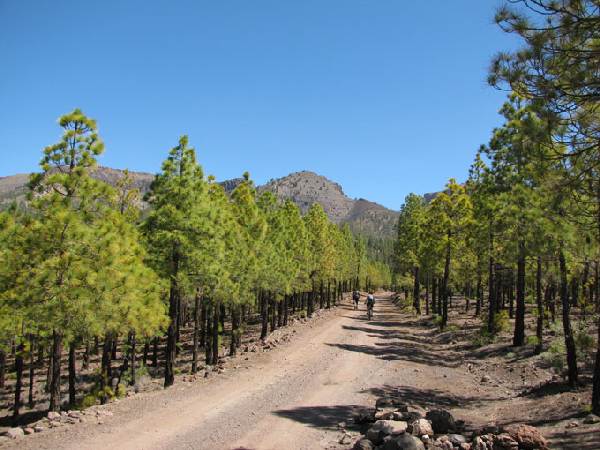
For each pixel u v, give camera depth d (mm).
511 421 11445
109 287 14422
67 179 13773
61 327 14000
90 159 14477
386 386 16438
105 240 14156
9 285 13578
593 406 10625
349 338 29828
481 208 27891
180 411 12297
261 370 18859
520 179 17234
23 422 20656
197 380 17453
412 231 51344
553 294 28609
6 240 13625
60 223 13344
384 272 138250
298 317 47844
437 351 26734
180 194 18969
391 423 9773
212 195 26844
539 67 8234
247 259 26094
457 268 40312
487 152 24281
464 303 62000
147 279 16922
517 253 16609
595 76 7969
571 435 9344
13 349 27438
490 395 15398
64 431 10227
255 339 35562
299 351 23969
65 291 13500
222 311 32938
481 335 27562
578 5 7609
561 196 9320
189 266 19234
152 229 19375
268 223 33125
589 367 16297
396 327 39062
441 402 14461
